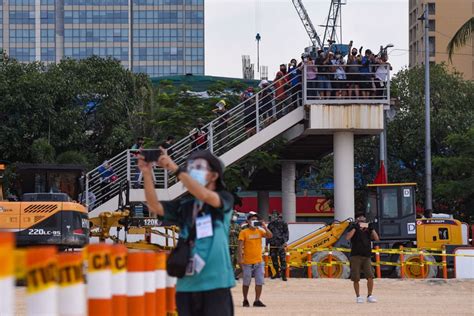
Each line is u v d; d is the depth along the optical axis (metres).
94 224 30.86
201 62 166.00
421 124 61.59
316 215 75.38
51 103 57.84
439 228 37.44
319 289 29.45
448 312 22.16
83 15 167.00
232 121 37.31
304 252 35.28
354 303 24.56
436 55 129.25
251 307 22.86
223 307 8.74
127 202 31.53
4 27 167.88
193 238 8.68
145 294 9.26
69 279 6.40
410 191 37.69
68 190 33.66
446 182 51.69
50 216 27.94
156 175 34.72
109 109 62.31
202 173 8.74
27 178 33.41
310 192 75.56
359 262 24.75
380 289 29.98
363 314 21.41
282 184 46.22
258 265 23.02
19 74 58.72
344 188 35.84
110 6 166.88
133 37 166.62
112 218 30.78
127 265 8.68
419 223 37.53
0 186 31.73
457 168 49.91
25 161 57.97
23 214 27.81
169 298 10.93
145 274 9.28
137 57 166.12
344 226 35.66
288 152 43.91
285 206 45.91
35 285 5.80
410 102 62.94
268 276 34.53
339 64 35.41
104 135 62.53
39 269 5.80
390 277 36.88
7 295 5.23
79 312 6.45
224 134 36.38
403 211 37.59
